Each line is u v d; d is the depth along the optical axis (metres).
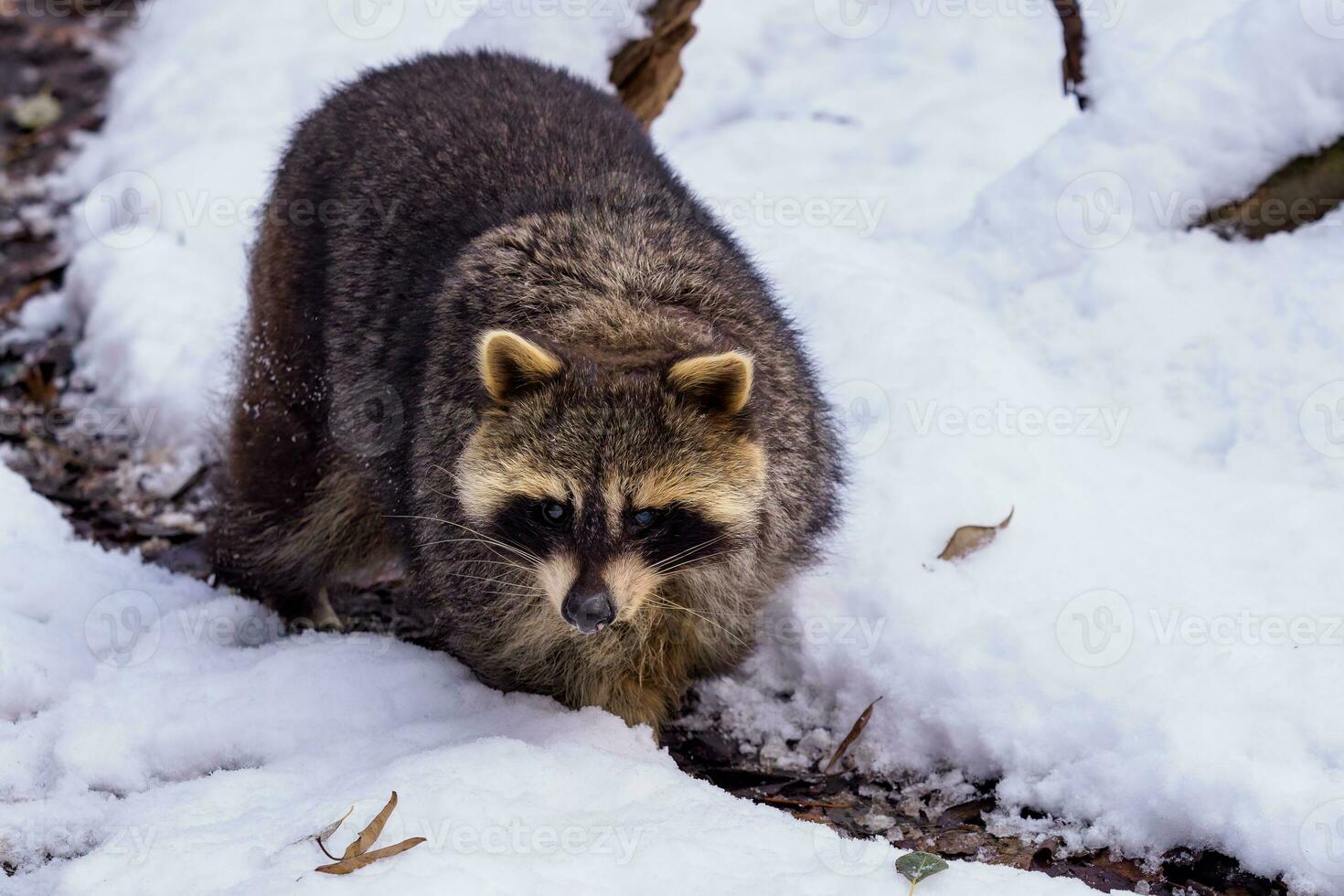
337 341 6.95
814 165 10.70
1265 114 8.00
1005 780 5.96
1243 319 7.61
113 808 5.59
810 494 6.28
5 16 14.52
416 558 6.46
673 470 5.58
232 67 12.77
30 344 10.67
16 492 7.94
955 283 8.65
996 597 6.50
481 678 6.48
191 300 10.33
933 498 7.01
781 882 4.77
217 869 4.89
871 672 6.48
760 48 12.32
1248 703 5.64
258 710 6.12
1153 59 9.02
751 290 6.39
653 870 4.83
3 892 5.15
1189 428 7.42
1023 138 10.75
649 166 6.95
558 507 5.61
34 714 6.30
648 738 6.20
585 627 5.45
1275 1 8.19
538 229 6.19
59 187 12.20
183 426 9.62
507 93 7.19
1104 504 6.91
